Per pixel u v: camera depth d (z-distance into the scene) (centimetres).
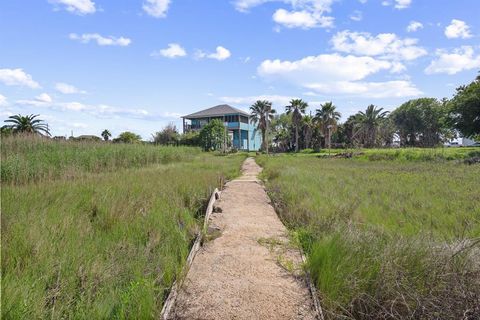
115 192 802
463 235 508
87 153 1559
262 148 8081
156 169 1565
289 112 7306
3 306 282
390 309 345
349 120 8312
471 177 1442
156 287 383
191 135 6116
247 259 500
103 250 460
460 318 316
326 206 778
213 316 339
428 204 838
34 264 380
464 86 4256
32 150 1532
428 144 8025
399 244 432
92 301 337
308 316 342
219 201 979
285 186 1161
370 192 1069
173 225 602
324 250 433
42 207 617
